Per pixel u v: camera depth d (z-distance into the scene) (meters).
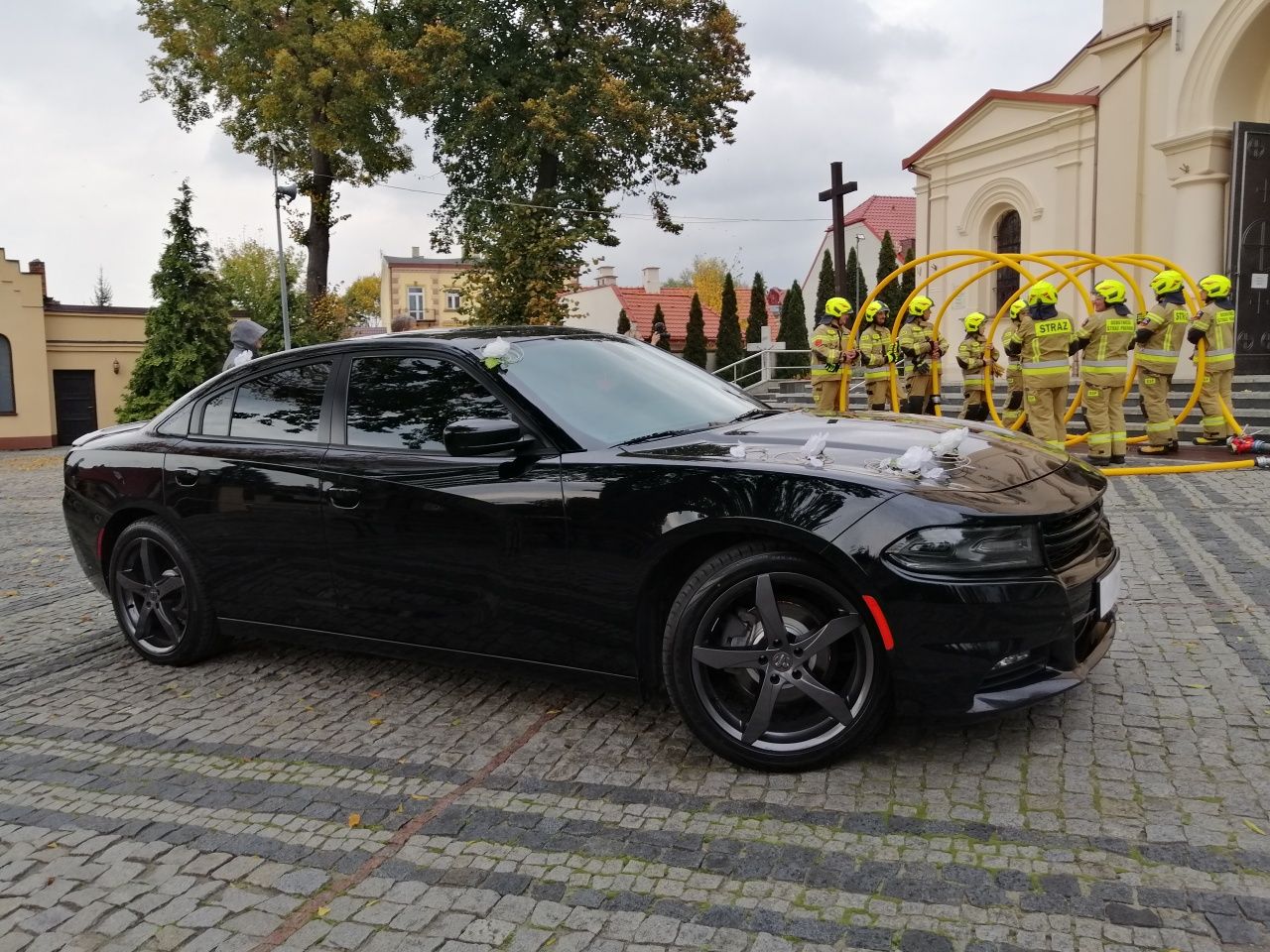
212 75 28.38
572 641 3.53
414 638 3.92
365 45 27.48
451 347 4.00
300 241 31.42
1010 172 17.70
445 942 2.46
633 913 2.53
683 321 45.28
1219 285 10.78
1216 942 2.25
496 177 28.06
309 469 4.11
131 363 32.03
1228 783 2.99
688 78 28.02
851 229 38.66
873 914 2.45
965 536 2.97
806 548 3.10
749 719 3.28
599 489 3.43
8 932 2.62
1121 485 8.72
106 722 4.16
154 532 4.66
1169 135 14.83
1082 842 2.71
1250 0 13.54
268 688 4.43
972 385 13.29
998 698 3.03
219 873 2.87
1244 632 4.39
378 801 3.25
